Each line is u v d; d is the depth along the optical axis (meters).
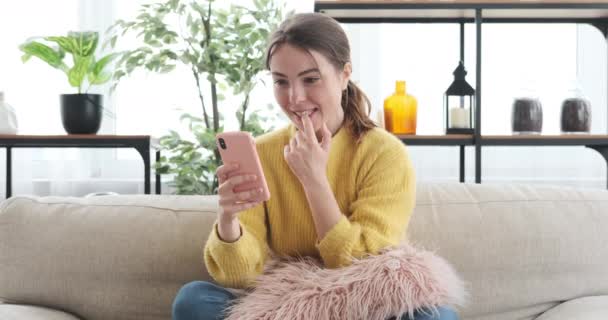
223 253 1.23
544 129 2.89
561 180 2.89
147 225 1.46
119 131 2.88
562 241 1.45
